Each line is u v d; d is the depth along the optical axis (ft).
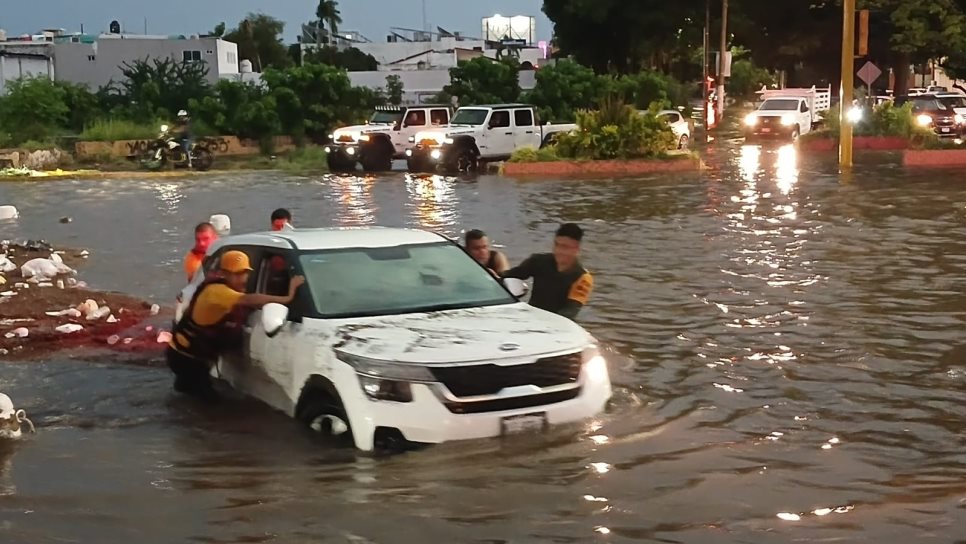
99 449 21.52
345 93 142.82
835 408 23.99
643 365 28.07
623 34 216.33
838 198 71.56
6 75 173.68
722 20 180.34
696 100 242.58
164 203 76.18
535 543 16.56
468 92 158.30
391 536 16.84
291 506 18.10
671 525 17.25
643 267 44.47
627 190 80.38
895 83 199.93
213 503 18.33
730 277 41.70
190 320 25.64
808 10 207.21
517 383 20.93
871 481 19.29
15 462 20.70
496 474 19.44
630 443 21.30
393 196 78.54
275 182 94.27
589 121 101.91
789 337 31.19
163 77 150.41
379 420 20.25
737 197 73.61
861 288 38.88
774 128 144.97
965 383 26.02
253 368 24.62
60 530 17.21
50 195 83.46
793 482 19.25
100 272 45.85
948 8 171.73
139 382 27.14
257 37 312.50
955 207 65.10
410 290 24.06
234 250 27.25
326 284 23.73
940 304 35.76
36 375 27.89
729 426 22.63
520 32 420.36
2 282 40.06
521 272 27.32
